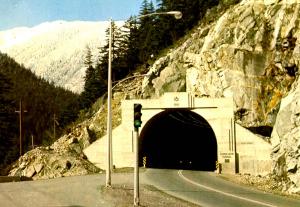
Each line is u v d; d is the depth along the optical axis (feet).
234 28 199.21
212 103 175.83
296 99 139.03
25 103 573.74
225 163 170.19
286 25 181.78
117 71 334.85
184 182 128.88
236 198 95.50
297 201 94.89
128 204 78.48
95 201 81.87
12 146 339.16
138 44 333.42
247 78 186.09
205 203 86.79
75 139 216.74
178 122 217.36
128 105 184.96
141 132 182.80
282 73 179.11
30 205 77.30
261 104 182.09
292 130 135.33
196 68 212.84
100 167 184.75
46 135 391.45
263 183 136.46
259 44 188.24
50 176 182.50
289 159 130.11
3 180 148.05
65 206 76.48
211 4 290.97
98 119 231.09
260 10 195.83
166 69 231.09
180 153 244.22
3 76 371.76
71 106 367.86
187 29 291.79
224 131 173.06
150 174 151.53
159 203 82.28
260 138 168.55
